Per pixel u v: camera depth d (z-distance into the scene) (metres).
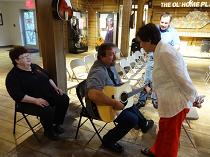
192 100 1.44
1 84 4.10
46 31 2.50
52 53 2.55
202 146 2.21
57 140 2.23
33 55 7.64
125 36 6.27
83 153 2.03
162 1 7.82
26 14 8.99
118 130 1.97
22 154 2.00
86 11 8.66
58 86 2.68
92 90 1.76
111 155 2.01
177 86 1.41
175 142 1.54
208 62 7.00
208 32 7.60
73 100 3.33
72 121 2.64
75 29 7.99
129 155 2.02
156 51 1.44
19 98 1.95
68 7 2.59
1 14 9.09
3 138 2.25
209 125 2.66
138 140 2.27
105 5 8.78
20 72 2.05
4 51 8.36
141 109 3.05
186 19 7.77
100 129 2.44
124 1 6.08
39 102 2.01
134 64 4.61
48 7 2.38
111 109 1.89
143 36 1.45
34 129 2.43
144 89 2.24
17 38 9.54
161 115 1.52
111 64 2.00
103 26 9.00
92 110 1.93
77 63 3.53
